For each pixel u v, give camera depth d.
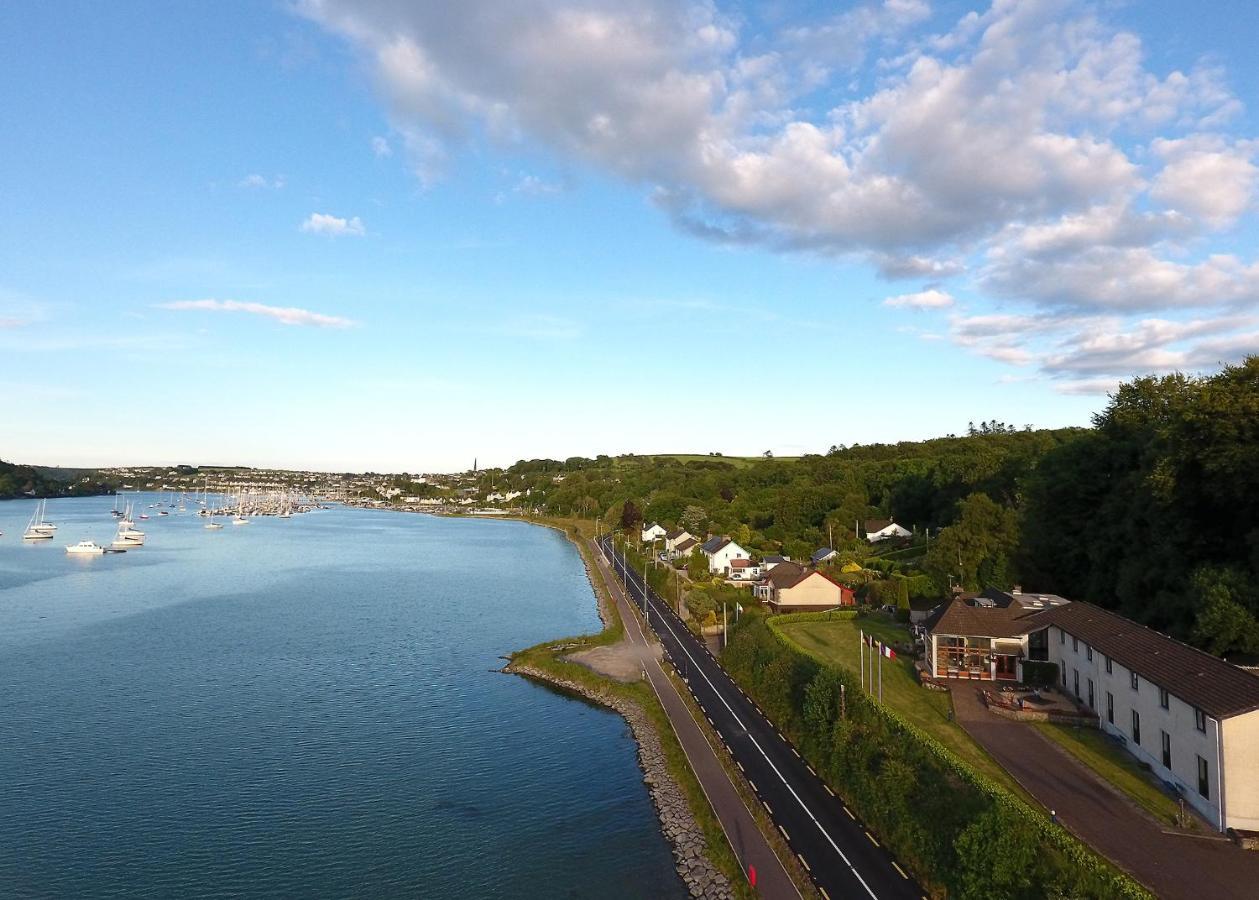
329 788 53.31
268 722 66.50
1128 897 30.64
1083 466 82.25
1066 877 32.62
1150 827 38.44
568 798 51.66
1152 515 67.00
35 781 54.09
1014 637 62.84
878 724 49.88
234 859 44.16
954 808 39.16
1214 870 34.34
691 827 45.97
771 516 179.38
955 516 135.25
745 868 39.88
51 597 126.31
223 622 107.31
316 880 41.94
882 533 154.50
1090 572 79.75
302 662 86.25
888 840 41.69
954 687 61.31
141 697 72.88
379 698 73.44
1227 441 57.56
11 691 74.25
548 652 87.62
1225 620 52.34
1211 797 38.81
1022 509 97.62
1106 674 52.06
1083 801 41.34
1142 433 77.56
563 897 40.03
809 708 54.94
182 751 59.81
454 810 50.03
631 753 59.50
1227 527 62.12
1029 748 48.94
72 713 68.19
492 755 59.28
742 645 77.38
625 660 83.06
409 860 43.97
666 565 142.38
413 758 58.72
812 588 99.25
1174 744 42.81
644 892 40.31
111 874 42.59
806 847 41.28
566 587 141.88
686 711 65.25
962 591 84.25
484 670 83.62
